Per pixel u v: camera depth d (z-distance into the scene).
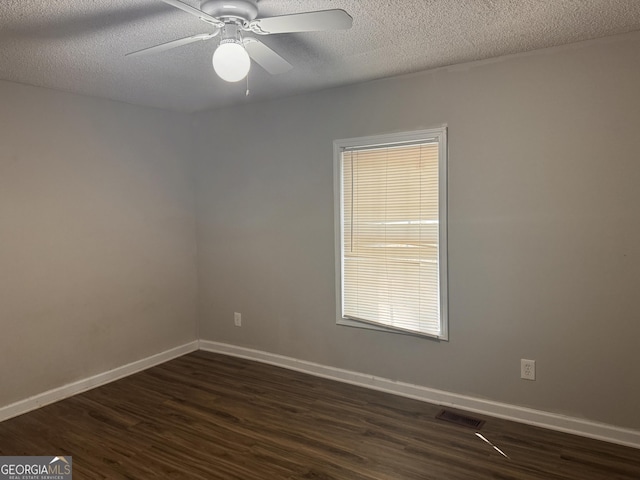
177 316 4.31
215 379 3.72
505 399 2.98
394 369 3.39
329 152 3.57
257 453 2.60
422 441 2.70
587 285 2.69
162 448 2.67
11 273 3.11
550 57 2.71
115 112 3.75
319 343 3.76
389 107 3.27
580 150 2.67
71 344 3.46
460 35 2.47
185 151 4.36
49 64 2.76
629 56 2.51
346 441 2.72
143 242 3.99
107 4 1.98
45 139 3.28
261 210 4.00
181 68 2.89
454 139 3.04
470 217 3.02
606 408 2.67
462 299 3.08
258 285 4.08
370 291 3.47
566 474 2.35
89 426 2.95
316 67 2.98
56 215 3.36
